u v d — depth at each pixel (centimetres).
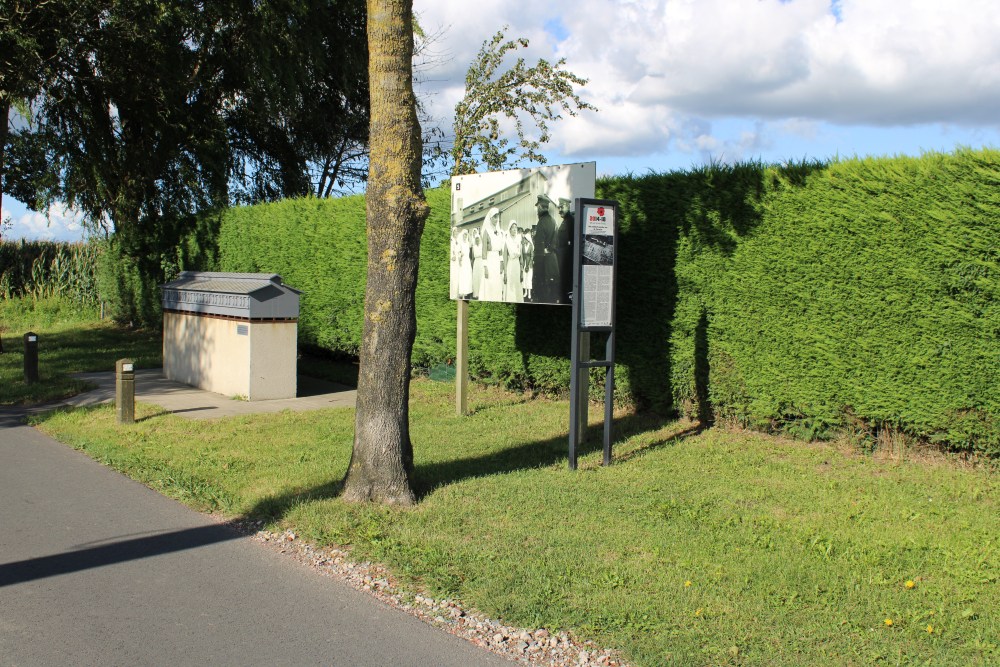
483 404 1095
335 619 449
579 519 600
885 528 571
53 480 753
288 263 1631
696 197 882
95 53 1783
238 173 2402
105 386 1327
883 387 734
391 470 641
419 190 639
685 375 913
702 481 701
